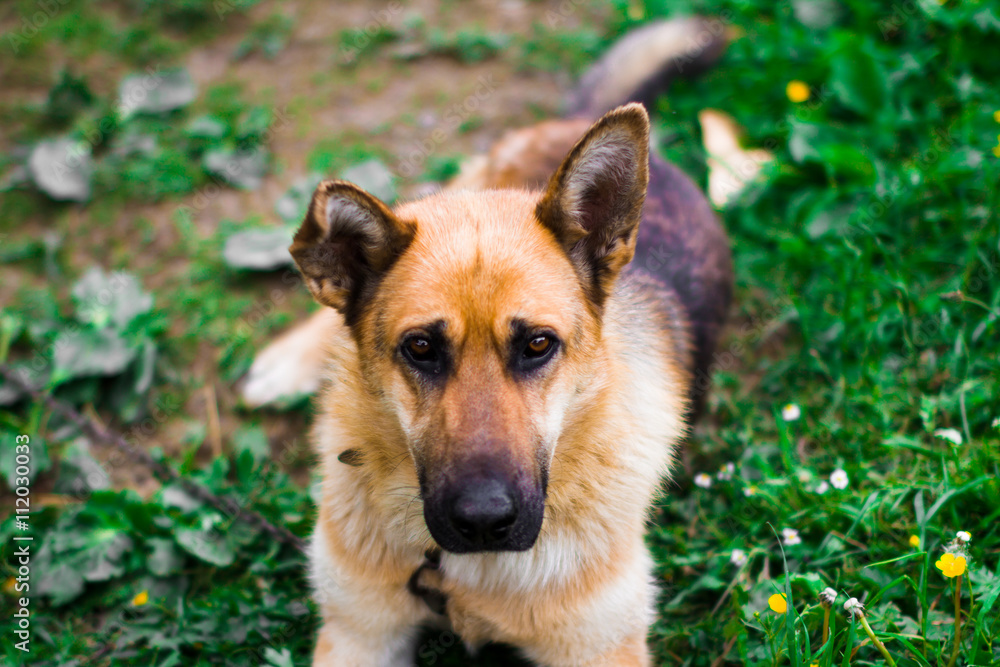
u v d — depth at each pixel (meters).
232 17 6.81
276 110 5.95
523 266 2.41
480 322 2.34
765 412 3.94
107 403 4.23
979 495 3.05
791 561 3.13
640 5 6.31
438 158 5.55
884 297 3.91
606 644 2.81
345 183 2.34
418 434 2.40
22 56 6.32
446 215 2.61
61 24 6.62
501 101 5.96
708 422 4.00
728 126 5.30
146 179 5.35
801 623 2.67
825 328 4.08
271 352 4.41
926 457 3.30
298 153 5.65
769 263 4.52
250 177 5.43
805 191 4.56
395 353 2.44
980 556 2.86
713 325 3.83
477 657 3.15
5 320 4.45
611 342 2.74
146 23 6.71
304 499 3.66
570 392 2.51
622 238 2.55
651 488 2.83
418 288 2.40
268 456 3.98
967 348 3.61
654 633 3.07
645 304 3.19
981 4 4.67
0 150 5.59
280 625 3.16
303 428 4.18
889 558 3.00
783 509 3.23
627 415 2.74
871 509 3.03
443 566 2.75
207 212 5.29
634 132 2.38
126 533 3.48
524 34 6.48
